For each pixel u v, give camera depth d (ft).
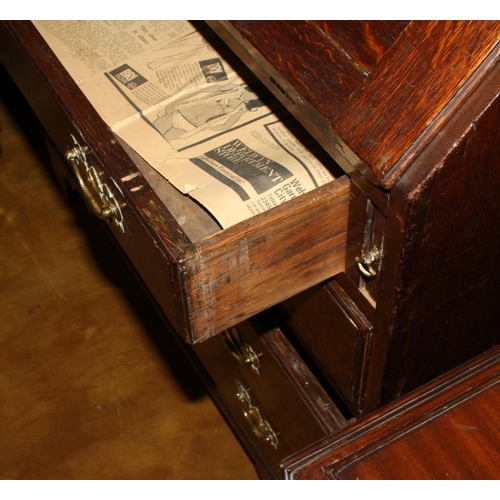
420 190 1.86
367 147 1.88
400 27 1.89
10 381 4.25
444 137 1.82
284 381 2.88
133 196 2.15
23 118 5.44
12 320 4.48
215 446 4.02
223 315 2.21
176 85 2.78
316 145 2.48
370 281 2.29
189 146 2.53
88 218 4.91
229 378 3.56
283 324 3.17
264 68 2.15
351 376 2.65
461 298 2.37
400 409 2.01
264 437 3.46
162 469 3.95
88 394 4.20
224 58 2.88
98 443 4.03
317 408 2.75
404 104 1.84
